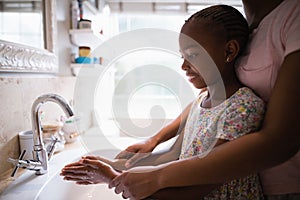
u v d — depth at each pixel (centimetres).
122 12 174
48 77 91
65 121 92
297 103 31
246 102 39
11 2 69
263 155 33
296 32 34
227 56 43
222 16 42
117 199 71
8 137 65
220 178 36
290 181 42
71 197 71
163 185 40
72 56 121
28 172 67
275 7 43
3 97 63
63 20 110
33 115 65
